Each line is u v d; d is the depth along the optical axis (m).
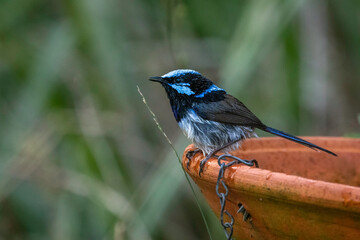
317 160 7.81
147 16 12.88
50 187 11.90
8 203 12.66
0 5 12.49
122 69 11.70
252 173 6.11
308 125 13.70
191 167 7.12
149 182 10.91
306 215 5.87
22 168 11.70
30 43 12.52
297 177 5.84
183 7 11.25
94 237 11.85
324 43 13.77
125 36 12.36
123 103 11.79
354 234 5.71
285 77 12.41
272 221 6.20
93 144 11.41
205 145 8.49
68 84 11.84
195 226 13.27
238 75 10.27
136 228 10.08
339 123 14.47
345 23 14.27
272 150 7.84
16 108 12.20
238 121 8.29
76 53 11.60
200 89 8.72
